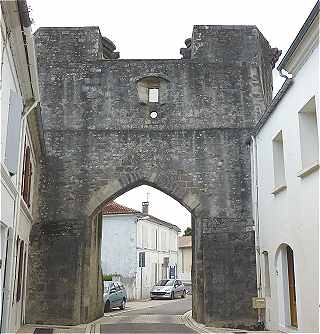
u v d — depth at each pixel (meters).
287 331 11.48
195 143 15.66
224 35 16.70
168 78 16.22
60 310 14.24
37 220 15.03
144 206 37.84
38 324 14.10
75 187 15.32
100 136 15.73
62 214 15.10
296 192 10.52
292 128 10.77
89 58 16.42
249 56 16.50
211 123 15.81
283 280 12.15
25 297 14.16
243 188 15.26
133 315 18.47
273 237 12.71
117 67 16.36
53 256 14.70
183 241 49.19
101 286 17.64
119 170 15.48
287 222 11.34
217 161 15.50
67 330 12.86
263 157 13.95
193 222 15.81
